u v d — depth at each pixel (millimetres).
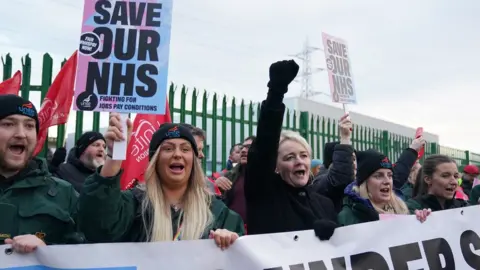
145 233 2375
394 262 2750
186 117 7832
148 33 2586
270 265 2387
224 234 2346
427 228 2910
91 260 2170
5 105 2355
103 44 2553
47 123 4871
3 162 2350
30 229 2291
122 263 2207
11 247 2094
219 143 8562
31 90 5672
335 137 9648
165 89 2541
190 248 2299
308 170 3008
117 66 2539
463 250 2947
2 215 2250
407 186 5625
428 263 2842
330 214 3084
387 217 3031
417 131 4340
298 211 2902
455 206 3740
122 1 2600
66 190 2545
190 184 2537
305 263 2516
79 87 2506
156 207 2363
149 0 2617
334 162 3580
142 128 4887
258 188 2875
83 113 5902
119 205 2256
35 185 2402
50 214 2357
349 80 4535
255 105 8391
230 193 4211
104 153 4516
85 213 2178
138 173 4777
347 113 4391
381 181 3176
